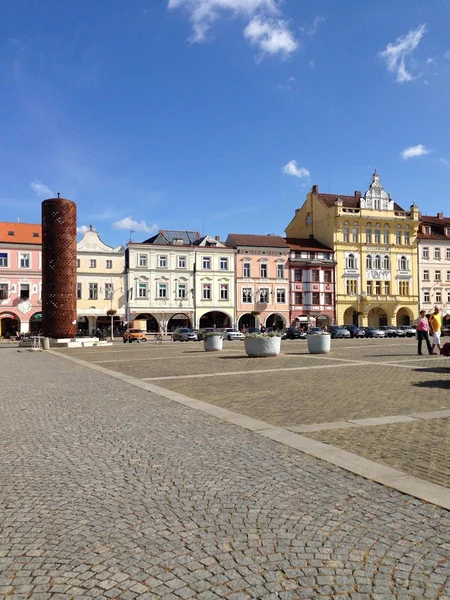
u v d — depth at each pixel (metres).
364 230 74.44
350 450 6.46
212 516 4.48
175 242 70.19
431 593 3.24
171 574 3.53
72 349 37.19
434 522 4.25
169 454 6.50
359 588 3.31
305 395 11.06
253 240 72.19
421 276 77.12
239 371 16.55
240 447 6.77
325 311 72.44
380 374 14.80
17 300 63.34
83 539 4.08
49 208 41.94
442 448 6.43
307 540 3.98
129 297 66.25
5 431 8.17
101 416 9.23
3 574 3.58
